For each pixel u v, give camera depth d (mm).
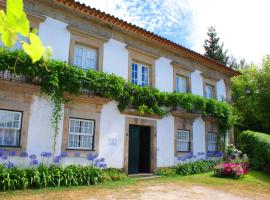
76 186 8641
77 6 10234
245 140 16406
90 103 10352
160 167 12625
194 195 8156
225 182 10930
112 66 11484
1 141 8297
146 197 7543
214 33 35812
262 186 10508
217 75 17906
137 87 11734
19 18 854
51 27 9906
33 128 8820
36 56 967
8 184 7355
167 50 14203
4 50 8148
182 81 15172
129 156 11977
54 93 9250
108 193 7867
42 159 8914
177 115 13805
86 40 10781
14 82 8344
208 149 15914
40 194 7238
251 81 22969
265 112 22141
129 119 11688
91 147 10320
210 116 15914
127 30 12047
